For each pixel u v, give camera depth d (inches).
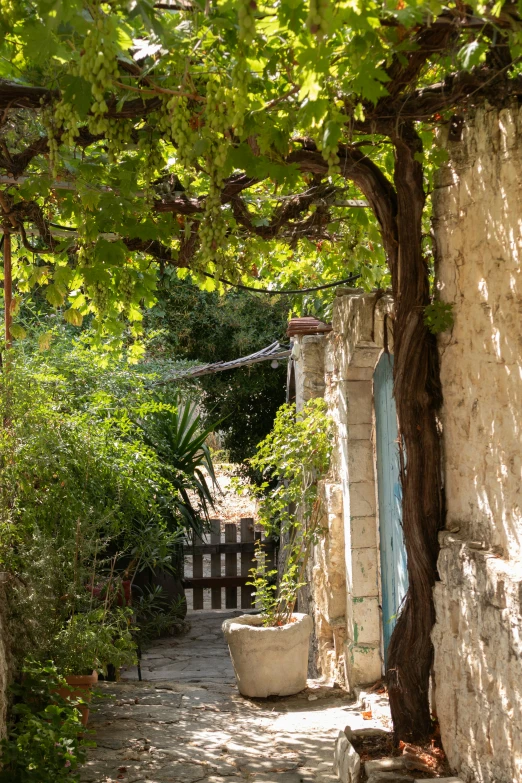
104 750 219.9
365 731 210.8
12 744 180.2
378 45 142.1
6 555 228.5
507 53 157.5
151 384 402.0
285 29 129.1
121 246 201.6
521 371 156.3
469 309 178.4
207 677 326.6
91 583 252.8
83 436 257.0
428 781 173.6
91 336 346.9
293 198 224.4
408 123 183.5
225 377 563.2
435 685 194.5
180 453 419.5
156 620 373.7
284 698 275.0
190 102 161.3
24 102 166.2
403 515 196.4
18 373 239.8
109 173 199.0
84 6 122.4
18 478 233.3
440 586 189.0
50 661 213.5
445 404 191.3
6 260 246.8
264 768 207.9
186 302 549.0
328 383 319.3
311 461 313.9
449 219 185.9
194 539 463.8
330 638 314.2
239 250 249.9
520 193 155.1
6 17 133.7
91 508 247.4
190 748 222.2
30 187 192.4
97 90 122.4
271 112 164.2
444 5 136.6
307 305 469.4
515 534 160.2
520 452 157.3
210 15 136.4
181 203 208.5
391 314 230.8
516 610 151.9
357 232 251.0
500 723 160.2
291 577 314.3
